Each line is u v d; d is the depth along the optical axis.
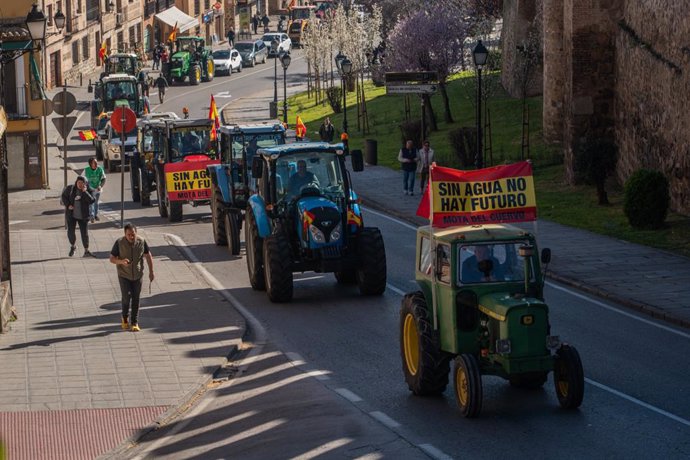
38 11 30.62
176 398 20.64
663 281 30.33
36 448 17.98
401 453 17.23
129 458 17.84
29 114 56.12
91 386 21.36
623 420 18.69
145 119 52.12
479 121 41.19
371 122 72.31
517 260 19.33
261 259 30.30
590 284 30.11
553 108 55.12
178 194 41.91
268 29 146.50
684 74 38.84
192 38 104.69
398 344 24.59
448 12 69.25
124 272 25.47
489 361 19.03
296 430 18.67
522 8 69.44
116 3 110.44
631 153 45.38
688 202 39.09
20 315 27.36
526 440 17.72
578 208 42.50
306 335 25.64
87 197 35.47
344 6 96.94
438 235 19.61
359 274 29.42
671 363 22.53
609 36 47.66
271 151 30.08
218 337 25.06
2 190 27.20
